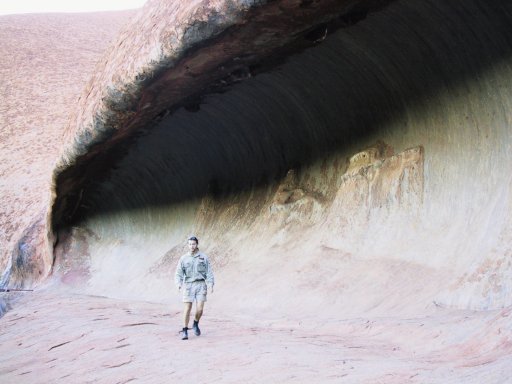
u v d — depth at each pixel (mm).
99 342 9266
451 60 11086
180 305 14930
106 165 24172
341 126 15203
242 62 13453
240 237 18250
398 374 5395
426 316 8359
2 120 54156
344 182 14438
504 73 10039
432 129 12242
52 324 12352
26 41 69375
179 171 23375
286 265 14484
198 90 15289
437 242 10938
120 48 16453
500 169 10180
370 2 10930
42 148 49938
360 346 7375
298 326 9844
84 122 18109
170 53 12234
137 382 6555
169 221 25297
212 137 20109
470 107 11039
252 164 19500
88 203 29578
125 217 28906
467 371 5090
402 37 11602
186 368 6738
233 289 15062
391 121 13477
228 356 7059
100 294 24500
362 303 10820
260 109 17109
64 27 76125
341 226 13859
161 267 21859
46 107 56125
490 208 9852
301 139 16859
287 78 14992
